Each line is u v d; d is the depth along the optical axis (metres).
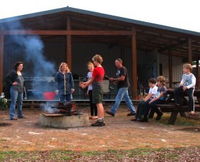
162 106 9.62
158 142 6.98
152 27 16.05
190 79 9.44
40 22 16.67
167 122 9.86
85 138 7.29
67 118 8.80
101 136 7.55
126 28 17.17
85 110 13.49
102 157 5.49
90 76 10.63
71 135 7.63
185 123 9.70
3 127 8.76
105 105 15.36
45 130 8.34
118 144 6.71
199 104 10.62
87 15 15.89
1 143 6.67
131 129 8.59
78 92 17.20
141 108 9.93
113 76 21.41
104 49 21.52
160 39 18.39
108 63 21.50
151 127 8.98
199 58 23.12
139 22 15.75
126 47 21.84
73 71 21.16
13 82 10.25
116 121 9.96
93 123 9.23
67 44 15.59
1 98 10.20
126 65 21.81
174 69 23.44
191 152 5.90
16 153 5.73
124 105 15.21
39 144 6.61
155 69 21.41
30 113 12.50
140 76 22.17
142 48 22.03
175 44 18.98
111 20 16.03
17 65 10.34
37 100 14.95
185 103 9.73
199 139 7.36
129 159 5.39
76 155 5.61
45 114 9.16
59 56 20.72
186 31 16.19
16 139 7.11
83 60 21.28
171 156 5.59
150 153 5.80
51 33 15.53
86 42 21.30
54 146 6.43
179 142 6.99
